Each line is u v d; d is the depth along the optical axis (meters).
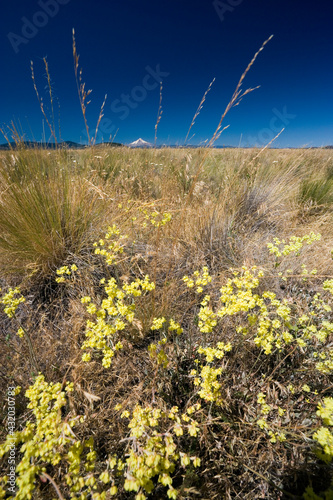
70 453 0.84
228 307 1.26
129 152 5.83
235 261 2.61
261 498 1.18
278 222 3.39
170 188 3.54
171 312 1.93
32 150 2.57
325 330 1.38
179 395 1.52
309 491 0.88
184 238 2.78
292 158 4.70
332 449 0.93
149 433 1.22
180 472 1.24
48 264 2.24
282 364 1.67
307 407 1.44
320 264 2.36
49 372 1.53
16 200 2.24
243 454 1.27
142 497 0.80
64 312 2.06
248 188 3.93
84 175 2.70
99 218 2.72
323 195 3.83
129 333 1.75
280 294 2.20
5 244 2.21
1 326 1.90
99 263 2.40
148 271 2.27
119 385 1.50
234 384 1.54
